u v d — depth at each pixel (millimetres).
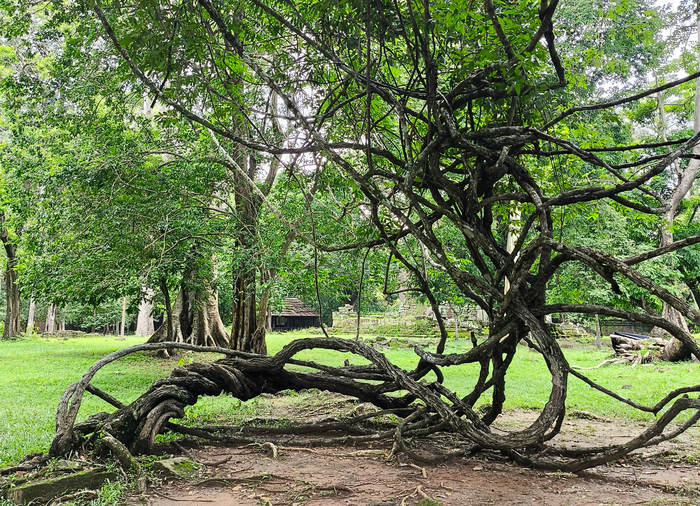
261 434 6121
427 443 5941
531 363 17266
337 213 10859
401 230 5523
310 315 39844
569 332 28984
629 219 20078
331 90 5215
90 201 12352
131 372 14094
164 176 12445
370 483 4496
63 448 4805
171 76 4793
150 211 12195
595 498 4285
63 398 4980
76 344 25938
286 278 12602
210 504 4051
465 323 28328
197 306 18453
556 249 4258
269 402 9297
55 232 13055
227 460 5121
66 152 13125
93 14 11648
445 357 5176
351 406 8594
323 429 6074
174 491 4359
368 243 5945
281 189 12703
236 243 14305
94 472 4363
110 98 12570
